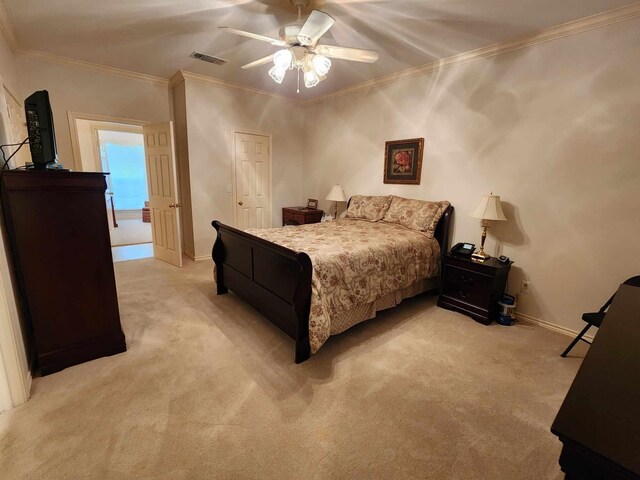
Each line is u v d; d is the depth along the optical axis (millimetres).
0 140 1967
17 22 2754
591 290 2613
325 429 1626
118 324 2254
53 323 2010
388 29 2748
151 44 3221
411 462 1454
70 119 3785
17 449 1453
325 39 2959
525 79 2824
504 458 1488
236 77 4254
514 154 2963
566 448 610
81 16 2635
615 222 2455
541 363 2273
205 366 2135
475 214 2918
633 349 968
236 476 1358
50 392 1841
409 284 3020
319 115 5203
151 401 1791
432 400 1865
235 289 3125
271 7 2465
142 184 9930
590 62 2459
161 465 1398
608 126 2424
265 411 1735
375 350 2396
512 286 3076
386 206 4008
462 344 2516
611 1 2197
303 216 5027
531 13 2400
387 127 4125
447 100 3434
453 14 2459
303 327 2160
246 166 5008
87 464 1391
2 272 1649
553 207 2764
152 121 4414
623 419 653
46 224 1920
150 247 5594
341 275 2391
